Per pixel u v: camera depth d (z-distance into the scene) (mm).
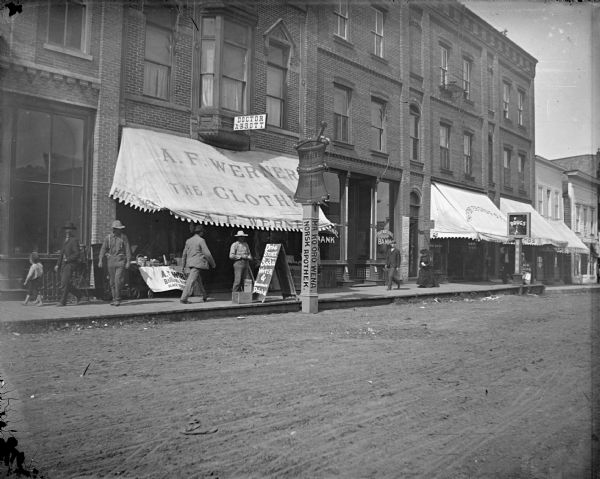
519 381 5246
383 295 14508
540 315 11289
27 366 5578
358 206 19938
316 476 2994
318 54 17406
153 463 3143
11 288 10328
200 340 7500
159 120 12969
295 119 16656
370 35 19359
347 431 3752
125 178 11656
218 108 13695
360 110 18906
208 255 11312
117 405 4262
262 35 15516
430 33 21797
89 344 6957
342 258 18219
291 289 12438
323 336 8172
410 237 21109
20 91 10406
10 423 3736
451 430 3787
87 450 3311
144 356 6254
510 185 24016
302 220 13016
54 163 11008
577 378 5367
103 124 11672
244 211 12539
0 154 10141
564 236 17641
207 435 3627
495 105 22719
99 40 11680
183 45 13555
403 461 3205
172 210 11164
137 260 12055
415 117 21391
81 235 11352
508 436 3637
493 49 23016
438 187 21641
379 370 5738
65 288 10094
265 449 3391
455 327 9508
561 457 3215
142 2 12594
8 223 10266
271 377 5328
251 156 14797
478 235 19875
